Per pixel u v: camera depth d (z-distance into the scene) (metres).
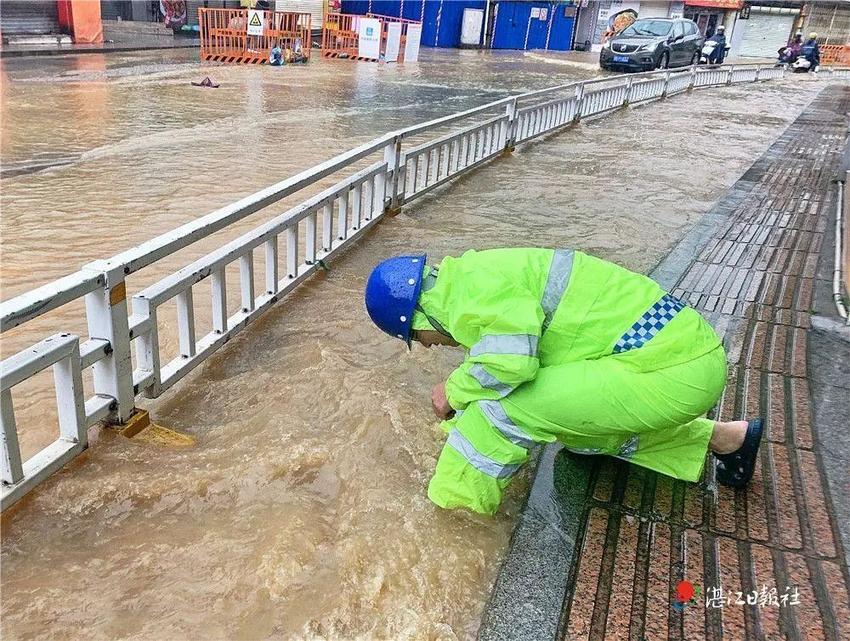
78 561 2.39
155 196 6.82
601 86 16.78
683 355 2.33
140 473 2.78
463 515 2.67
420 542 2.52
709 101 16.89
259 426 3.18
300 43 20.53
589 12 37.41
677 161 9.60
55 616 2.18
